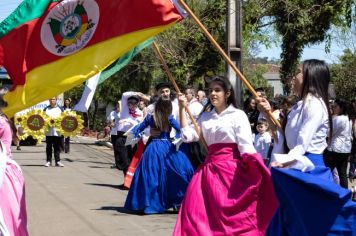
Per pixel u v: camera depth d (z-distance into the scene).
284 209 5.46
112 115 18.48
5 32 6.96
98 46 6.94
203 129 6.69
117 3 6.95
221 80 6.61
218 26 18.75
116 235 8.03
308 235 5.34
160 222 9.05
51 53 6.94
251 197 6.32
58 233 8.10
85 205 10.36
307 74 5.54
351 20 19.05
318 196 5.28
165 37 18.84
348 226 5.25
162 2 6.86
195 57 19.41
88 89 8.10
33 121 18.22
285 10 18.77
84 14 6.98
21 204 6.44
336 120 11.67
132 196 9.91
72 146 26.44
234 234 6.29
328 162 11.81
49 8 6.99
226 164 6.48
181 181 9.96
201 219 6.36
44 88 6.88
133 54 8.00
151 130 10.20
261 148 10.55
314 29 19.20
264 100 6.20
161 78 32.16
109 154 22.25
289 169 5.39
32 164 17.36
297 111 5.58
